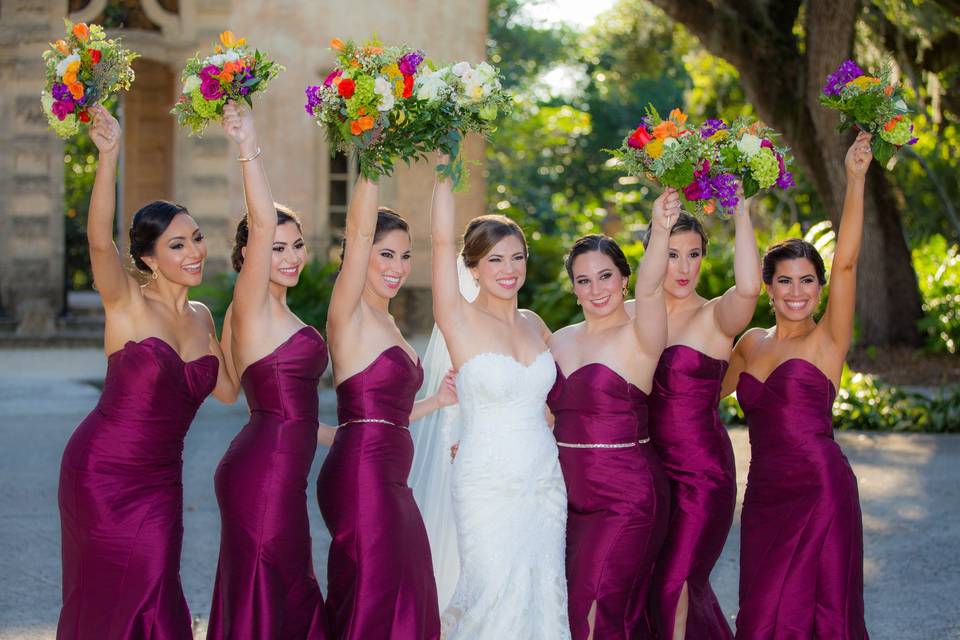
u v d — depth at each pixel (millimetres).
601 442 4590
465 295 5355
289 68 18578
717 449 4863
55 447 9750
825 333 4691
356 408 4516
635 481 4574
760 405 4750
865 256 16766
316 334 4531
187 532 7086
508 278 4621
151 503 4238
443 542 5086
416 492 5176
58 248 19188
